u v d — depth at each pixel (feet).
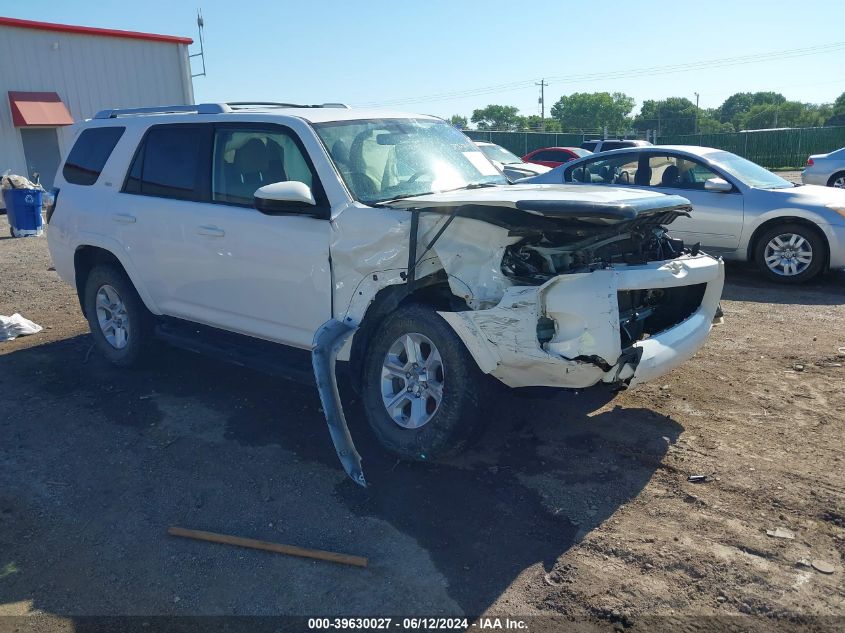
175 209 16.48
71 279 19.97
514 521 11.48
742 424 14.70
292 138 14.76
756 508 11.59
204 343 16.85
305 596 9.91
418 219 12.69
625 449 13.78
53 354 20.65
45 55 73.26
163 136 17.33
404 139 16.01
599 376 11.75
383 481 12.85
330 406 12.50
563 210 11.44
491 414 12.68
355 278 13.38
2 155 71.15
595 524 11.32
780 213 27.22
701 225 29.09
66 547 11.23
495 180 16.74
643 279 12.07
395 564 10.51
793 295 25.91
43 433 15.29
